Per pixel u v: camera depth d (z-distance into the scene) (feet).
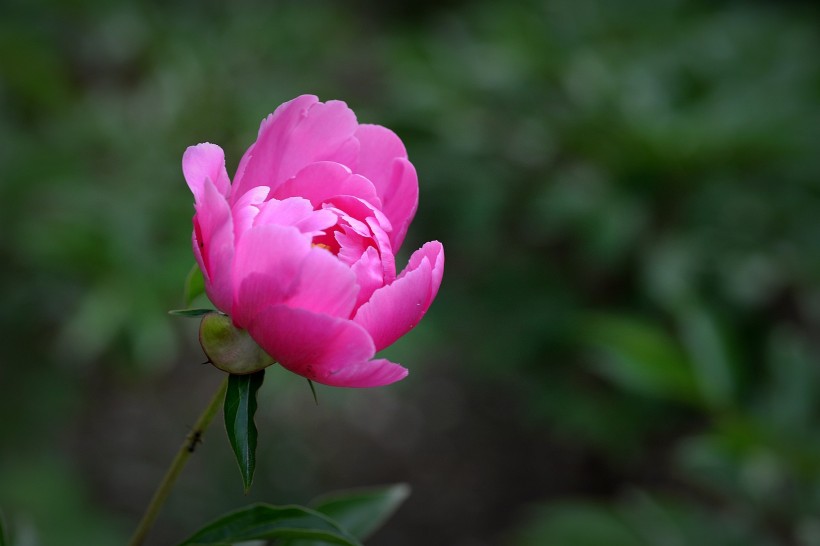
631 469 8.92
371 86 9.77
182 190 6.77
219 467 8.34
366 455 9.28
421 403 9.89
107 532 6.93
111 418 8.84
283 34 8.05
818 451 4.78
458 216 7.23
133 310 6.26
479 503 9.12
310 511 3.23
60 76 7.09
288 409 9.36
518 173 7.39
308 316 2.98
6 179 6.66
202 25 7.84
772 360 5.20
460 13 11.91
